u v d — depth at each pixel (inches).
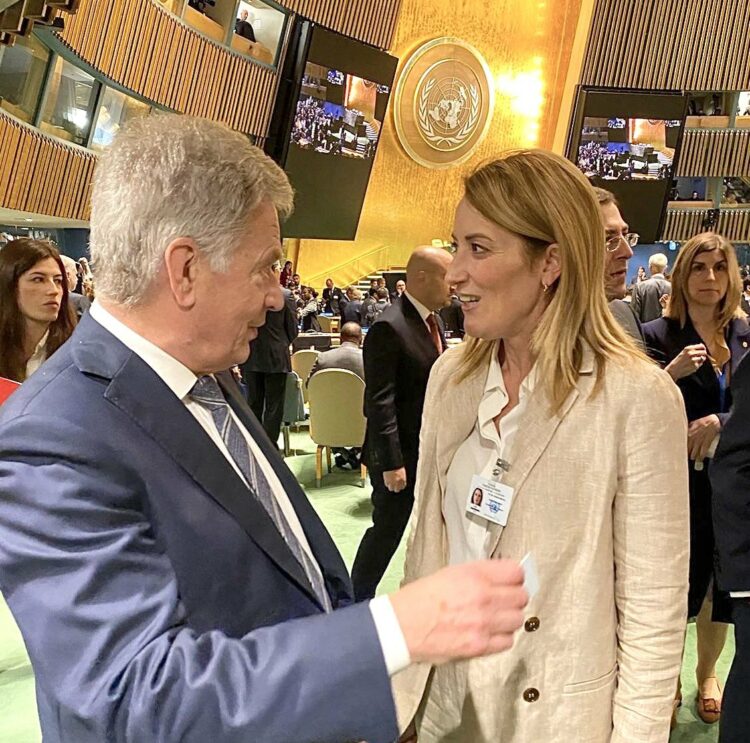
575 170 42.3
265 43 422.6
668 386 41.5
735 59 518.0
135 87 346.9
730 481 55.9
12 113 285.0
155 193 28.9
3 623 110.3
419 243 560.4
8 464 26.3
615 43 528.4
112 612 24.4
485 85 543.2
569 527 41.5
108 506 26.9
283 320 191.6
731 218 594.6
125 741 23.0
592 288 42.0
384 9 458.9
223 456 31.6
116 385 29.1
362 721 23.6
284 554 32.1
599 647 41.3
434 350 105.0
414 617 24.2
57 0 168.6
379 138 504.4
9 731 86.2
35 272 86.3
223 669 23.5
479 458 46.4
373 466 103.6
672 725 88.2
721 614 61.6
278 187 31.9
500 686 42.3
